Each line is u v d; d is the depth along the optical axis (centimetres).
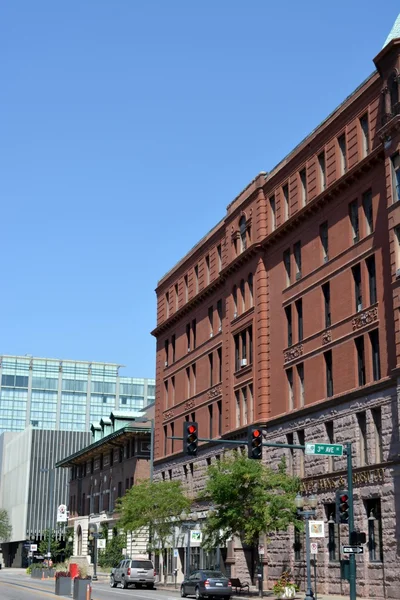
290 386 5091
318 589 4419
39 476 14238
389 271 4131
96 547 7825
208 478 6112
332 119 4806
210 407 6456
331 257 4719
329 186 4719
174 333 7488
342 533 4266
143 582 5703
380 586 3919
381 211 4256
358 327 4366
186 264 7250
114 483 9106
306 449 3341
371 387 4144
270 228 5588
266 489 4566
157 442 7594
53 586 5825
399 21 4262
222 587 4306
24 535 13875
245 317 5772
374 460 4094
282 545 4909
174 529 6450
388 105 4138
